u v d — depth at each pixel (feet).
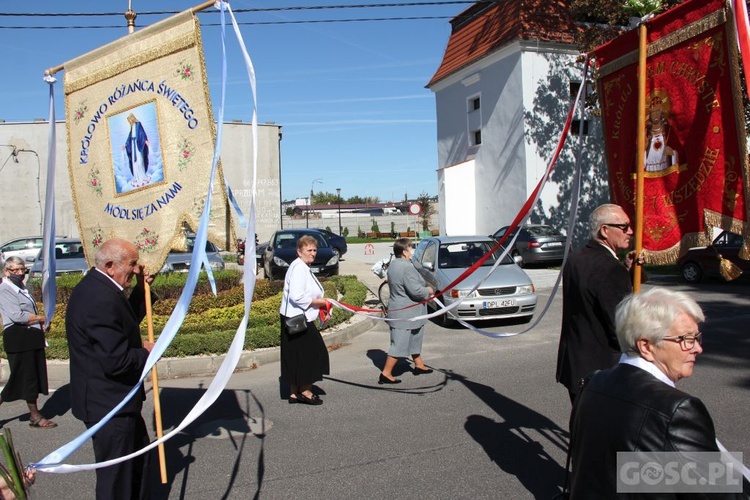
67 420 19.57
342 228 187.42
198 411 8.57
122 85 12.87
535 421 17.61
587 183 75.00
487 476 13.96
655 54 11.21
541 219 72.79
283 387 22.31
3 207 97.04
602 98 12.85
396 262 22.61
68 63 13.67
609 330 10.76
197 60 11.73
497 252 36.45
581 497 6.24
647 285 44.37
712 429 5.64
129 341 10.87
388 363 22.43
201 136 11.81
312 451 15.93
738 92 9.62
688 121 10.58
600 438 6.07
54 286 13.42
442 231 85.66
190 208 12.05
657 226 11.27
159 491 13.79
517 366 24.17
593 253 11.30
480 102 81.51
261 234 105.19
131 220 12.89
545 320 33.86
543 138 72.84
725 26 9.74
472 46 82.89
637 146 10.92
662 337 6.18
